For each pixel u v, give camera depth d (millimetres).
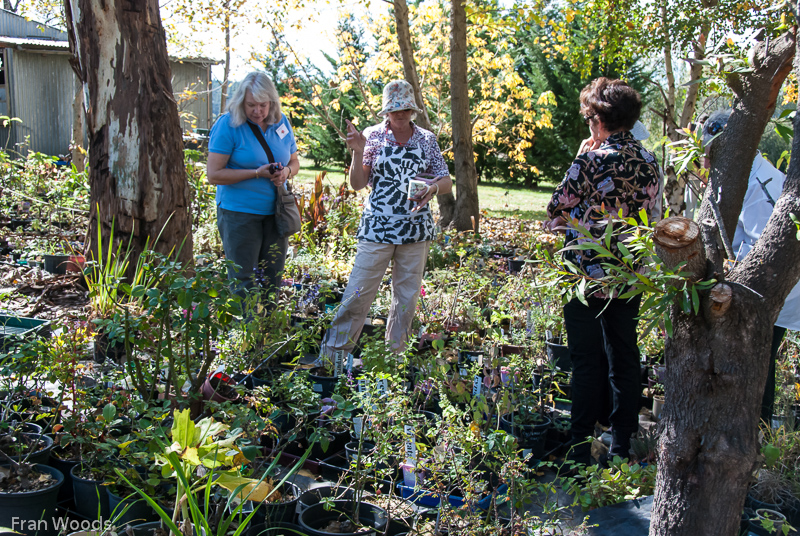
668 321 1479
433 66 11773
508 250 8141
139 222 4930
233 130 3975
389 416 2430
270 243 4250
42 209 7777
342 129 23562
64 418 2637
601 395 3146
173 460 1435
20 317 4027
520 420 3080
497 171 26266
